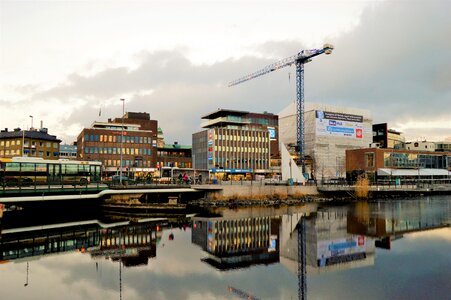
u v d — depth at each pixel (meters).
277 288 23.50
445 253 32.06
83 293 22.81
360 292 22.34
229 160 150.50
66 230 47.19
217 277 26.11
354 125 169.12
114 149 135.00
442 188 106.94
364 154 128.50
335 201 87.38
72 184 61.41
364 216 58.25
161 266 29.23
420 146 182.50
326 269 27.80
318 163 154.12
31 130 136.62
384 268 27.55
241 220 55.66
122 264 29.97
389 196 102.06
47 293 22.81
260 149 158.00
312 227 47.81
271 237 41.47
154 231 46.19
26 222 54.72
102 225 51.53
